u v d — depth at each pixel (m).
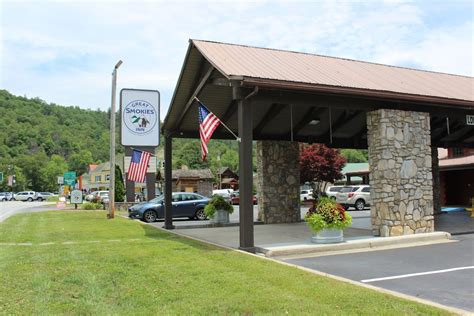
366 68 14.81
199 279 6.62
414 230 11.53
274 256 9.34
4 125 112.88
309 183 37.38
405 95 11.27
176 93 13.73
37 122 123.81
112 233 13.67
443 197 27.02
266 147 17.27
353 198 28.08
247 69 10.60
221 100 13.97
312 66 13.12
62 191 56.31
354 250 10.01
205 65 12.80
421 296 5.82
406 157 11.66
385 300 5.33
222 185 69.00
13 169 94.88
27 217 21.83
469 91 14.15
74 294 5.92
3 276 7.00
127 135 26.70
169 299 5.54
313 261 8.66
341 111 15.68
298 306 5.12
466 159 25.20
